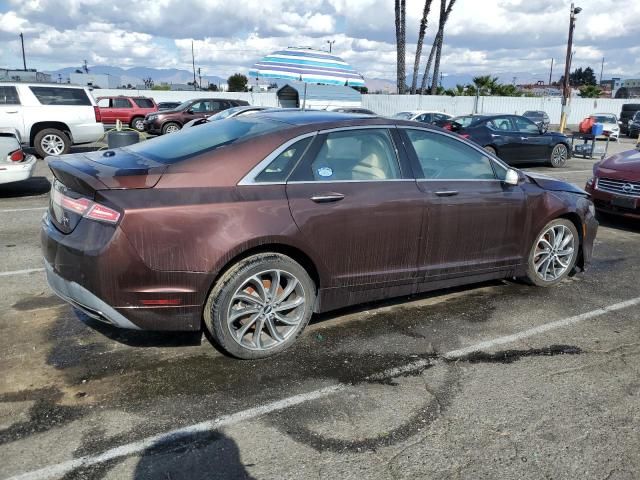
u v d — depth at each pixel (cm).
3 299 453
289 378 341
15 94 1336
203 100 2331
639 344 403
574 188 526
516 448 278
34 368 343
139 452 268
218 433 284
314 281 380
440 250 425
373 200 382
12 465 256
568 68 2559
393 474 257
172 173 329
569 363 371
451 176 433
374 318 435
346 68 1811
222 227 326
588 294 506
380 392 328
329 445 277
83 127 1416
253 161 348
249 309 349
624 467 266
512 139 1429
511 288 515
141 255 309
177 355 364
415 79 3384
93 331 396
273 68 1702
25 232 676
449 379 346
